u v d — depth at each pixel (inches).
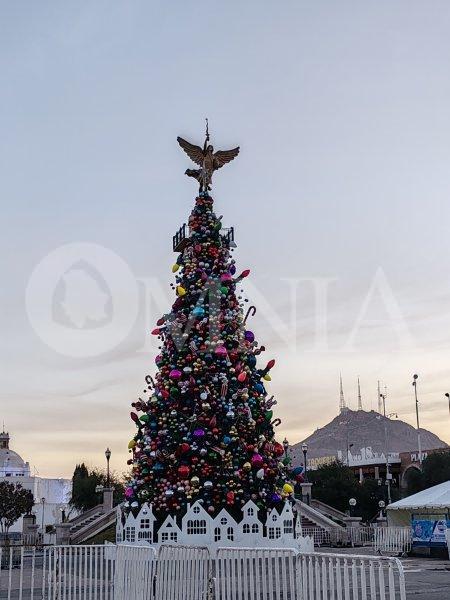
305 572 365.7
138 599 459.8
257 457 778.8
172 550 450.0
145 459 807.1
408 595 559.8
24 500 2640.3
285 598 377.1
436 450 3048.7
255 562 395.9
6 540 1851.6
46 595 556.1
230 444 788.6
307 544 805.2
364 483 2733.8
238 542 760.3
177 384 814.5
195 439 781.3
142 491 784.9
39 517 3331.7
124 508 820.6
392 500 2647.6
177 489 769.6
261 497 791.7
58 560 521.3
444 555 1027.9
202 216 926.4
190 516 759.7
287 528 796.6
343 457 4097.0
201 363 818.8
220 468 775.1
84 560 511.5
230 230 974.4
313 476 2723.9
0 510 2573.8
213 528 757.3
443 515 1086.4
